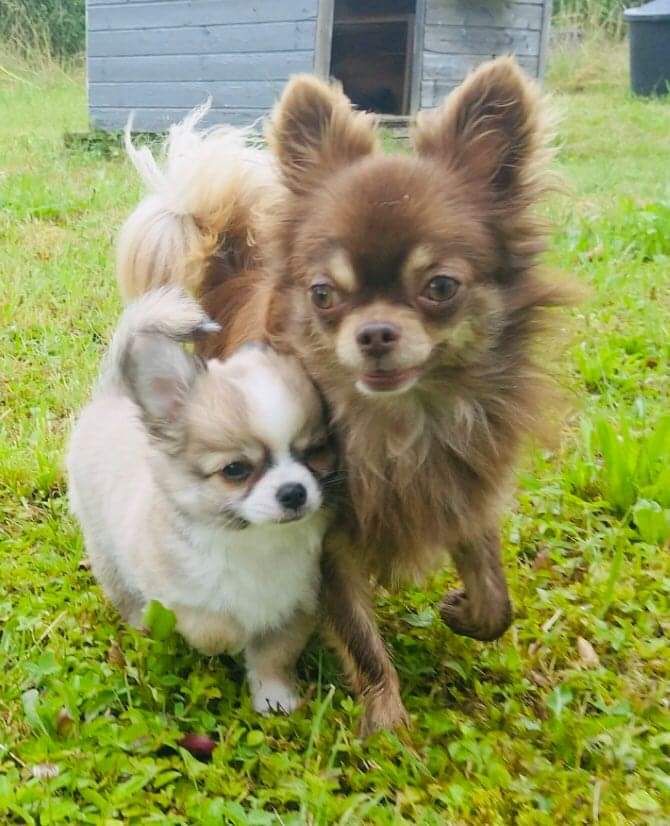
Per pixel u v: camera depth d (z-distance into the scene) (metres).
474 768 0.37
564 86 2.28
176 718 0.39
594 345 0.71
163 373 0.39
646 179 1.32
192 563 0.39
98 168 1.38
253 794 0.36
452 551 0.43
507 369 0.40
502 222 0.39
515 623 0.46
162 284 0.52
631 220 0.99
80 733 0.37
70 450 0.48
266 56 1.42
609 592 0.46
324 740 0.38
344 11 1.68
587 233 0.95
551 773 0.36
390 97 1.67
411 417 0.39
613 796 0.35
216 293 0.50
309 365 0.40
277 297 0.42
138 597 0.44
